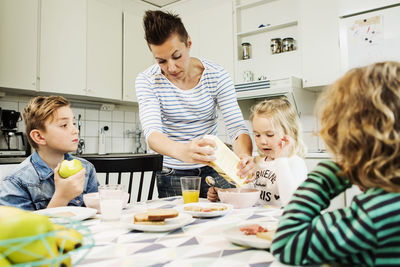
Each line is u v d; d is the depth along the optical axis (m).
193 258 0.54
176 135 1.42
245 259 0.53
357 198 0.47
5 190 1.06
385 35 2.29
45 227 0.41
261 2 3.14
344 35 2.46
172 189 1.45
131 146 3.71
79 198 1.22
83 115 3.26
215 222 0.81
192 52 3.50
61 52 2.81
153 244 0.62
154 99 1.31
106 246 0.61
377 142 0.44
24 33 2.57
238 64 3.21
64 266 0.43
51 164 1.21
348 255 0.47
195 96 1.35
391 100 0.45
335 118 0.50
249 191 1.11
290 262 0.49
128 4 3.55
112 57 3.22
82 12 2.97
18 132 2.60
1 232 0.38
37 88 2.65
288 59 2.92
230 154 0.97
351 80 0.50
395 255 0.42
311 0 2.68
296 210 0.52
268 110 1.45
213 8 3.34
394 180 0.43
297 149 1.47
